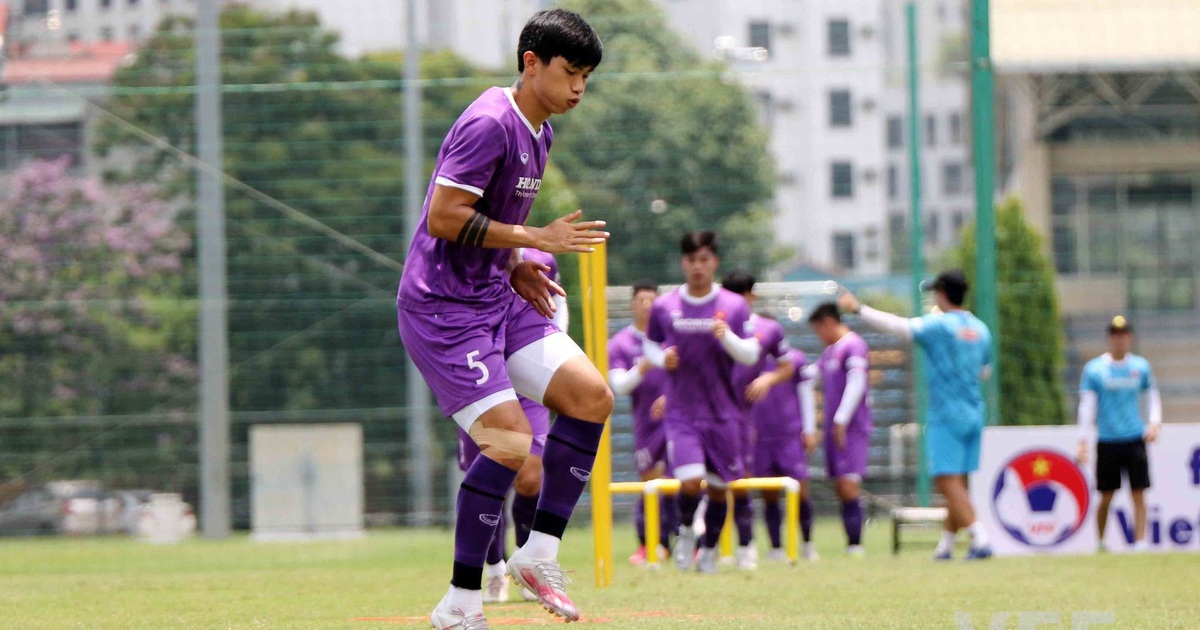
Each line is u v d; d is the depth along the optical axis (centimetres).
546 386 1512
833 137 12438
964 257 6938
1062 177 10638
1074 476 3766
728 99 8012
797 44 12231
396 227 6612
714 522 3023
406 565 3534
